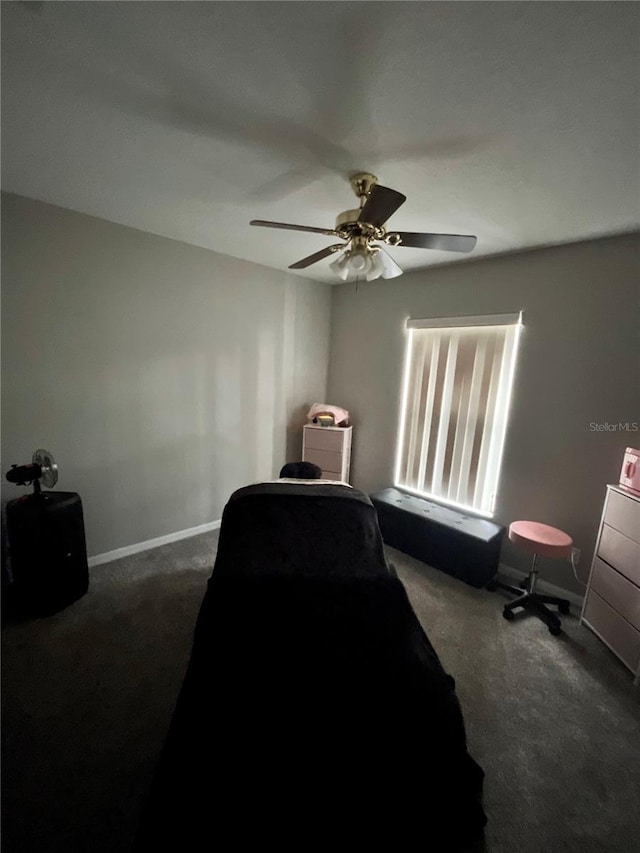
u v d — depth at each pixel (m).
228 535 1.79
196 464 3.12
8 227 2.04
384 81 1.12
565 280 2.38
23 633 1.96
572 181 1.64
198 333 2.96
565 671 1.87
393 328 3.43
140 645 1.91
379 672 1.12
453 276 2.96
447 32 0.95
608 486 2.08
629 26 0.90
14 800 1.21
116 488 2.69
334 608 1.28
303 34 0.97
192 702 1.05
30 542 1.99
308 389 3.89
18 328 2.14
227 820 0.86
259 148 1.52
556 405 2.47
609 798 1.30
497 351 2.75
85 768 1.32
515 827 1.20
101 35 1.00
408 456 3.43
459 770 1.09
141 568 2.63
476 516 2.94
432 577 2.70
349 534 1.77
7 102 1.28
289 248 2.84
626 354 2.18
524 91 1.14
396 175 1.67
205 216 2.27
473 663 1.90
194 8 0.91
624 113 1.21
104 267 2.41
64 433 2.39
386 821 0.95
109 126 1.41
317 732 0.99
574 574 2.47
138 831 0.87
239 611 1.25
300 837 0.88
